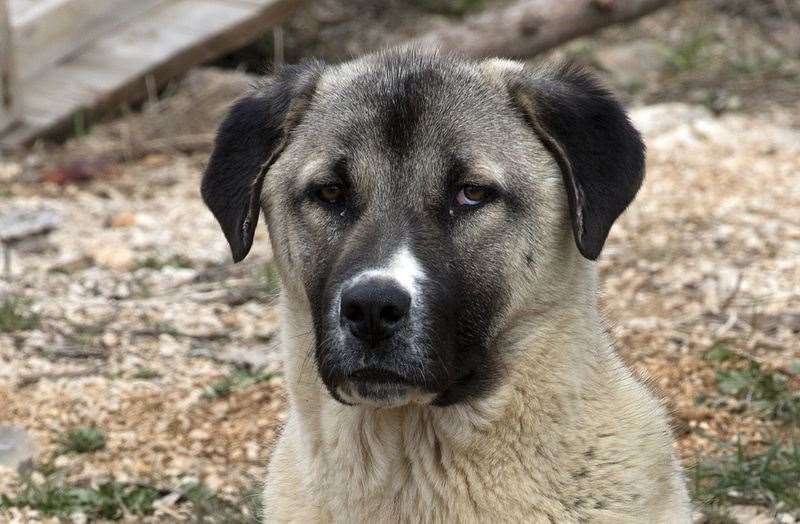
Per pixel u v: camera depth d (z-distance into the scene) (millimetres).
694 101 20250
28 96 19703
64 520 9984
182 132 19484
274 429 11016
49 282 14695
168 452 11047
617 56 21938
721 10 23969
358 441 7328
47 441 11188
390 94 7359
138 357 12836
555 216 7359
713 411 11141
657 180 17109
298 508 7668
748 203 16203
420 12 24172
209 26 20641
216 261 15305
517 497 7266
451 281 7094
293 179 7504
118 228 16344
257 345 13117
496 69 7590
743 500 9891
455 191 7238
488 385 7219
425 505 7328
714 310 13234
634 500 7348
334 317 6930
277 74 8094
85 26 20469
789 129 18875
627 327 12750
